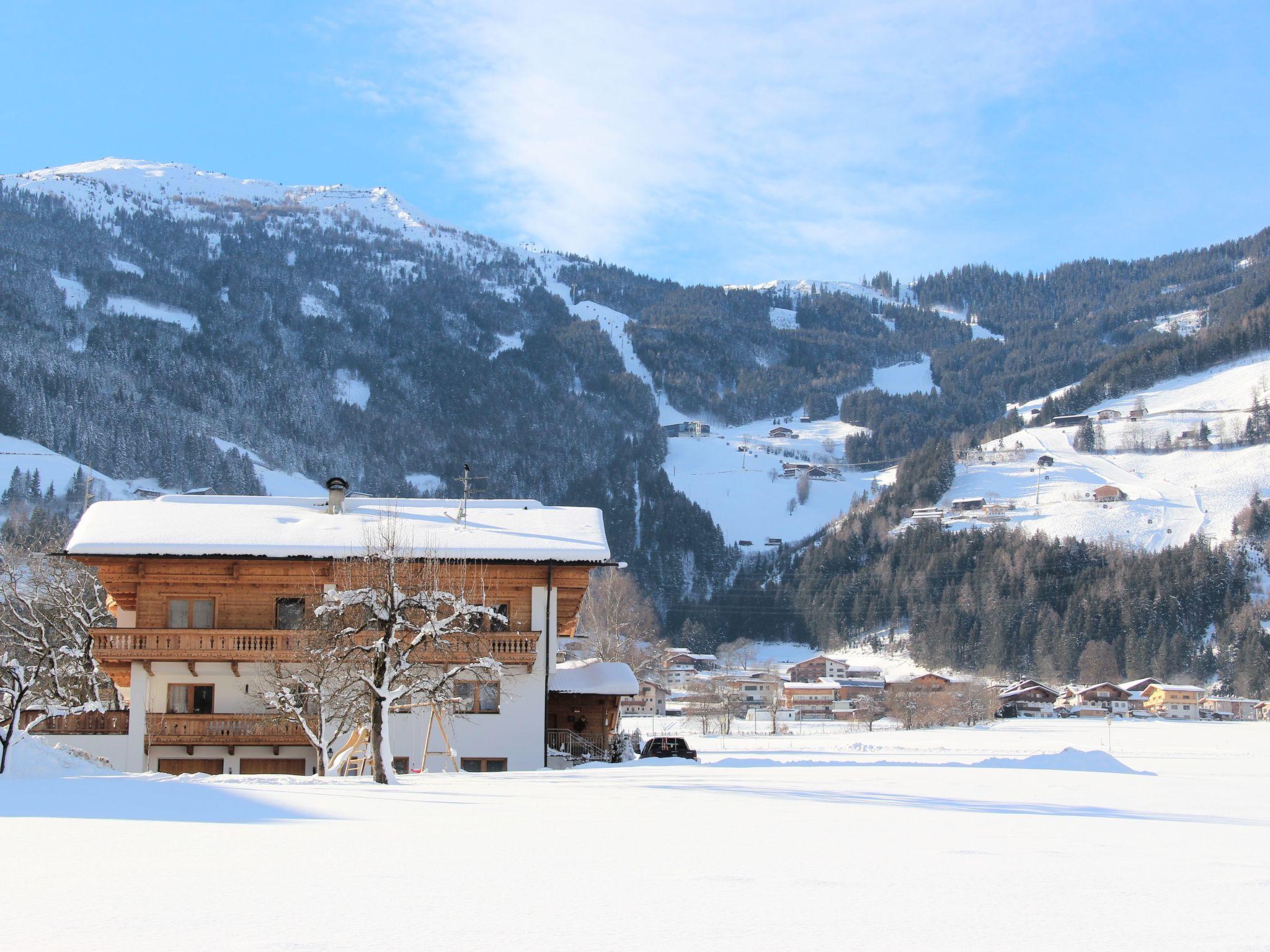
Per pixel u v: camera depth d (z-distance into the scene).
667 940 8.29
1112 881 11.43
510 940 8.28
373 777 31.98
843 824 17.81
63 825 15.80
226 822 16.56
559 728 52.53
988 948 8.04
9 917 9.05
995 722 149.88
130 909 9.38
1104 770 45.38
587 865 12.36
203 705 46.22
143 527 48.19
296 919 9.04
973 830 16.98
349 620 38.62
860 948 8.05
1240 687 187.75
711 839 15.23
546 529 50.97
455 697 39.81
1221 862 13.11
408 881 11.05
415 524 50.88
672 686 188.62
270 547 46.72
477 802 22.11
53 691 50.41
